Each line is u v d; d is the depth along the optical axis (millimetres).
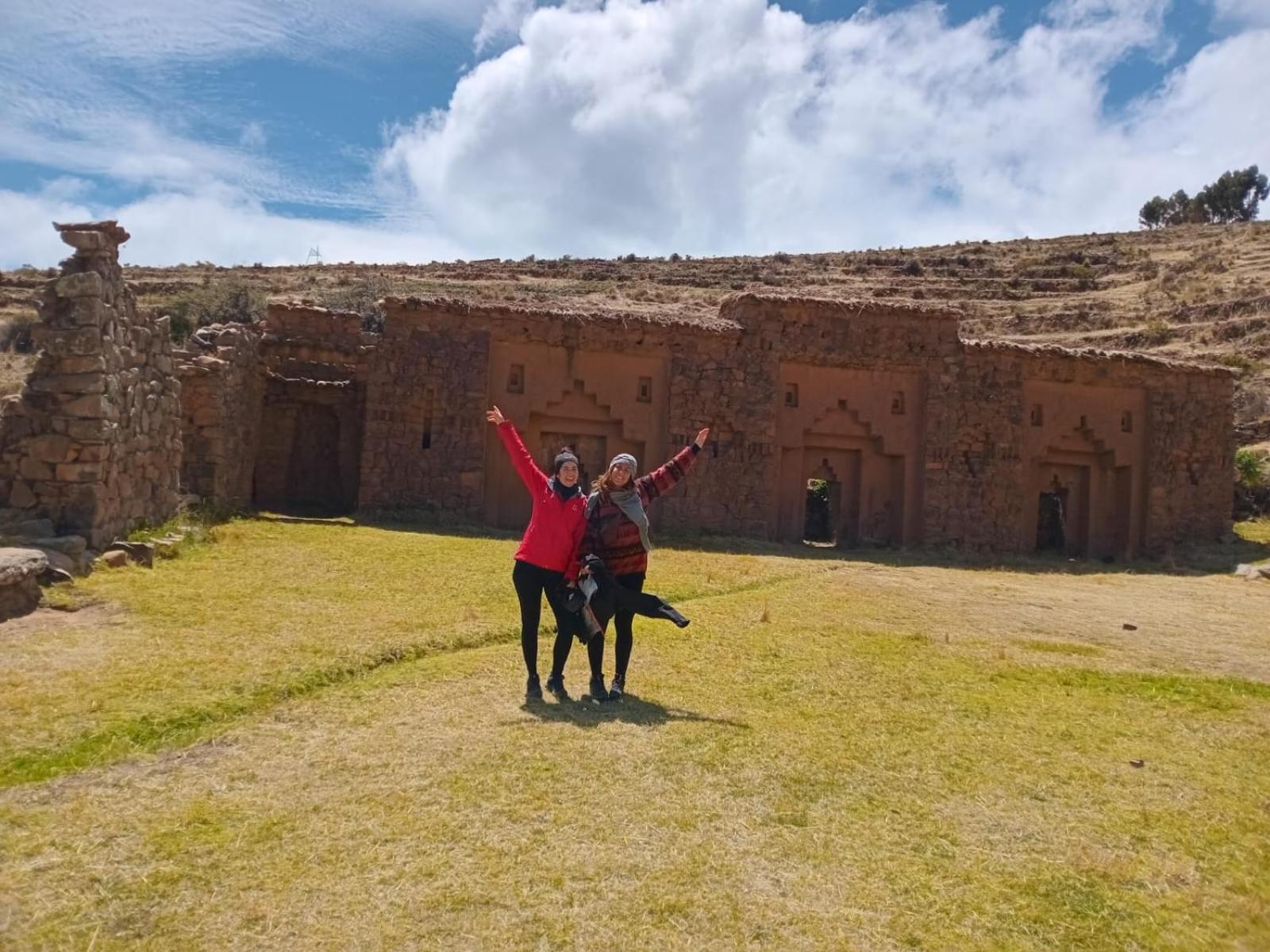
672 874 4480
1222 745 7180
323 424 22391
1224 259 56094
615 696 7180
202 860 4383
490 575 12406
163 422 13133
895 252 69500
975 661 9531
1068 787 6043
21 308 40562
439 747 5902
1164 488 23797
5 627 7855
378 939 3854
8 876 4148
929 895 4480
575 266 64062
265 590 10195
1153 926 4340
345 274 55281
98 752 5523
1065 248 67375
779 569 15844
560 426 21203
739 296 21984
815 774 5914
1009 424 22766
